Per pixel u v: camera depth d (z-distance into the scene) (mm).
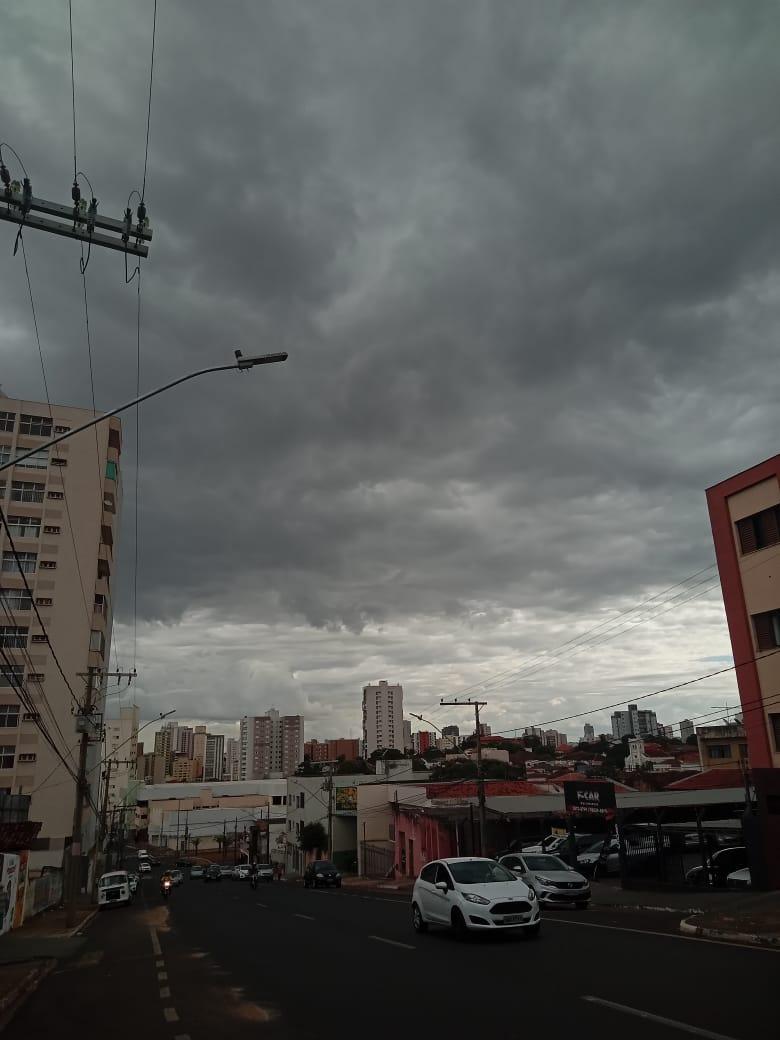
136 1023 9016
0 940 22891
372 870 56000
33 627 56031
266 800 142125
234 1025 8414
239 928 20859
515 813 41750
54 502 58969
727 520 26609
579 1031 7148
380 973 11359
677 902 19750
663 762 71938
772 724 24297
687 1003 8133
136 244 13047
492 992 9336
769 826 23406
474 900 14125
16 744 53688
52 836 52594
